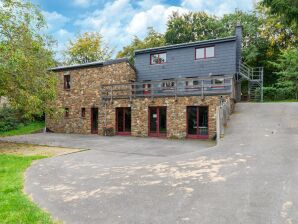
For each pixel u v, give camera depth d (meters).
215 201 5.66
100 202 6.00
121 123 21.02
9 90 15.62
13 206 5.72
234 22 36.28
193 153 10.60
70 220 5.11
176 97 18.03
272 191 6.01
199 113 17.62
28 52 15.37
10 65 13.16
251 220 4.76
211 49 21.83
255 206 5.31
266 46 35.34
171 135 18.20
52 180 7.98
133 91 22.19
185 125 17.70
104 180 7.69
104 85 21.39
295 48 31.36
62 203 6.05
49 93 16.56
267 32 34.78
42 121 28.81
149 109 19.41
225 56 20.97
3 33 14.58
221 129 12.99
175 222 4.84
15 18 15.01
